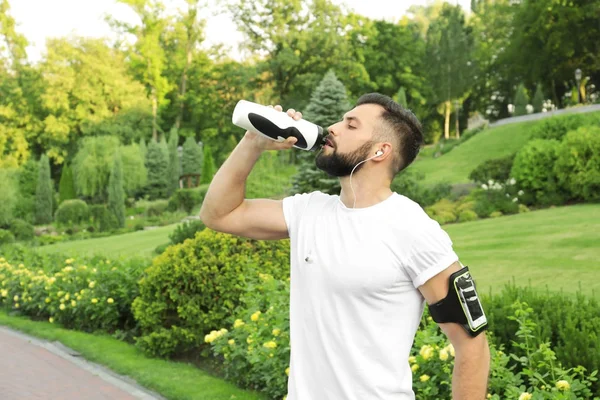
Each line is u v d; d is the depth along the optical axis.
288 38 47.25
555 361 3.88
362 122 1.75
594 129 17.55
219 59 57.59
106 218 30.20
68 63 52.12
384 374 1.62
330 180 15.60
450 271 1.61
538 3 44.59
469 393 1.64
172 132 51.84
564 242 10.87
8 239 22.44
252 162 1.90
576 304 4.53
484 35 60.88
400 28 56.53
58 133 50.00
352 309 1.63
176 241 11.21
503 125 38.16
